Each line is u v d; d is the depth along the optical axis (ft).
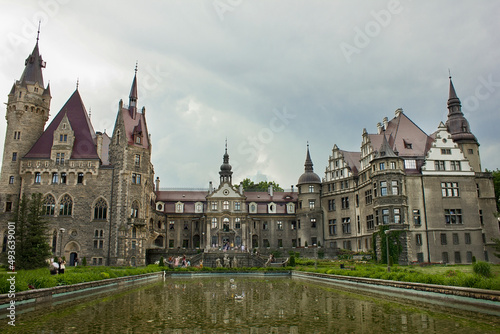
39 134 236.84
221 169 321.73
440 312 65.31
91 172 225.15
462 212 202.49
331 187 272.10
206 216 280.51
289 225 296.92
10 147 228.22
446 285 78.84
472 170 208.23
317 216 276.82
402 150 211.61
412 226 196.95
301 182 285.43
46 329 52.21
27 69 240.94
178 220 289.33
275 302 79.00
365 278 109.70
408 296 87.71
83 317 61.46
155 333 50.26
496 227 211.20
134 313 65.41
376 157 208.13
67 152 226.99
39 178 223.92
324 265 187.11
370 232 224.53
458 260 196.75
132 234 220.64
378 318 60.03
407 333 49.70
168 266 194.18
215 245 273.95
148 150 242.17
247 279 155.12
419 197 201.26
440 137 211.00
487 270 81.87
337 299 83.25
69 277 92.02
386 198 197.16
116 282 117.50
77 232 218.79
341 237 258.57
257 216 294.66
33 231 140.26
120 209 220.02
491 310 65.46
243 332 50.96
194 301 81.00
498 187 248.73
